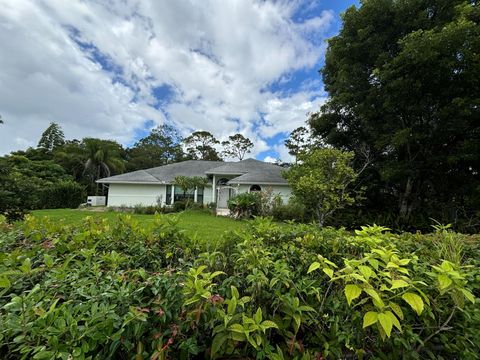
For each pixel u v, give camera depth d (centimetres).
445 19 991
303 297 162
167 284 135
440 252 206
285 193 1716
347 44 1150
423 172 1095
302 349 135
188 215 1441
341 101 1161
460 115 888
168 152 4322
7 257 172
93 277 151
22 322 106
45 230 247
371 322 110
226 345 127
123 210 1703
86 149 2719
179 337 124
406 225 1096
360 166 1212
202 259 184
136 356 110
